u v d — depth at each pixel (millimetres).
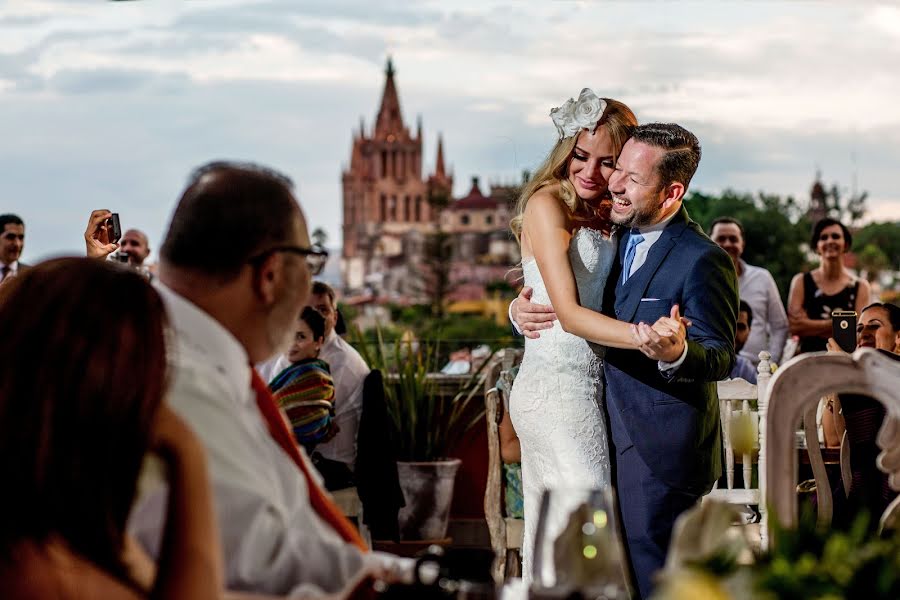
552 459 2660
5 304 1232
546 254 2604
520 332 2777
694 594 1074
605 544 1317
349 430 4691
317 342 4500
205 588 1195
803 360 1722
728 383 4016
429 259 65812
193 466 1226
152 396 1205
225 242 1509
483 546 5789
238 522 1417
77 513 1166
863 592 1067
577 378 2654
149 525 1425
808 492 3309
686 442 2537
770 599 1076
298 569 1470
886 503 2773
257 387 1628
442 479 5430
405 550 5414
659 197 2551
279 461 1548
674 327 2369
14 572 1163
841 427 3818
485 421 5781
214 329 1493
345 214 89375
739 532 1216
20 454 1161
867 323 3867
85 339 1183
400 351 5676
